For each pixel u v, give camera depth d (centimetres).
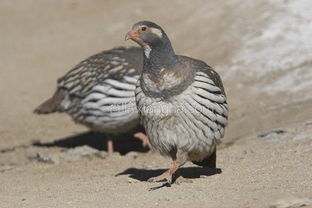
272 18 2070
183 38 2144
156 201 1033
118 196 1089
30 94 2112
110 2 2648
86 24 2530
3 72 2297
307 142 1320
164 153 1158
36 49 2438
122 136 1719
